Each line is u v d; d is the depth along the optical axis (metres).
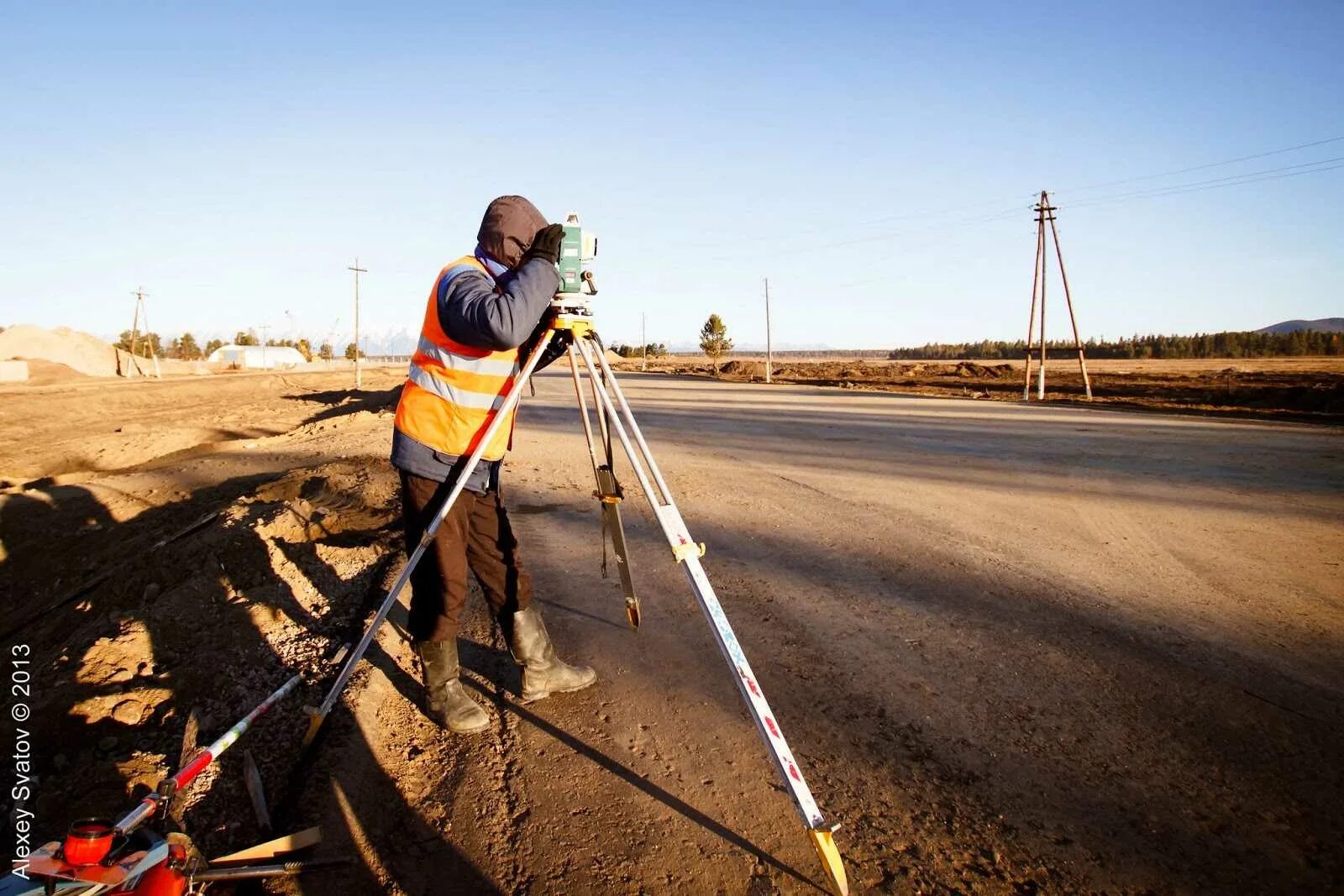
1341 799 2.54
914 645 3.76
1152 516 6.74
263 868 2.01
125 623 3.55
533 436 11.92
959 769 2.69
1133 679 3.42
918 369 55.84
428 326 2.60
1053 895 2.08
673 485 7.79
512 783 2.55
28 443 16.12
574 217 2.62
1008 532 6.08
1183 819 2.43
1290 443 12.48
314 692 2.99
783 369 60.84
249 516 5.48
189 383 44.72
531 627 3.08
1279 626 4.09
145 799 1.98
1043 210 28.39
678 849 2.23
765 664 3.49
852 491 7.64
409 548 2.81
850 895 2.05
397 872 2.11
